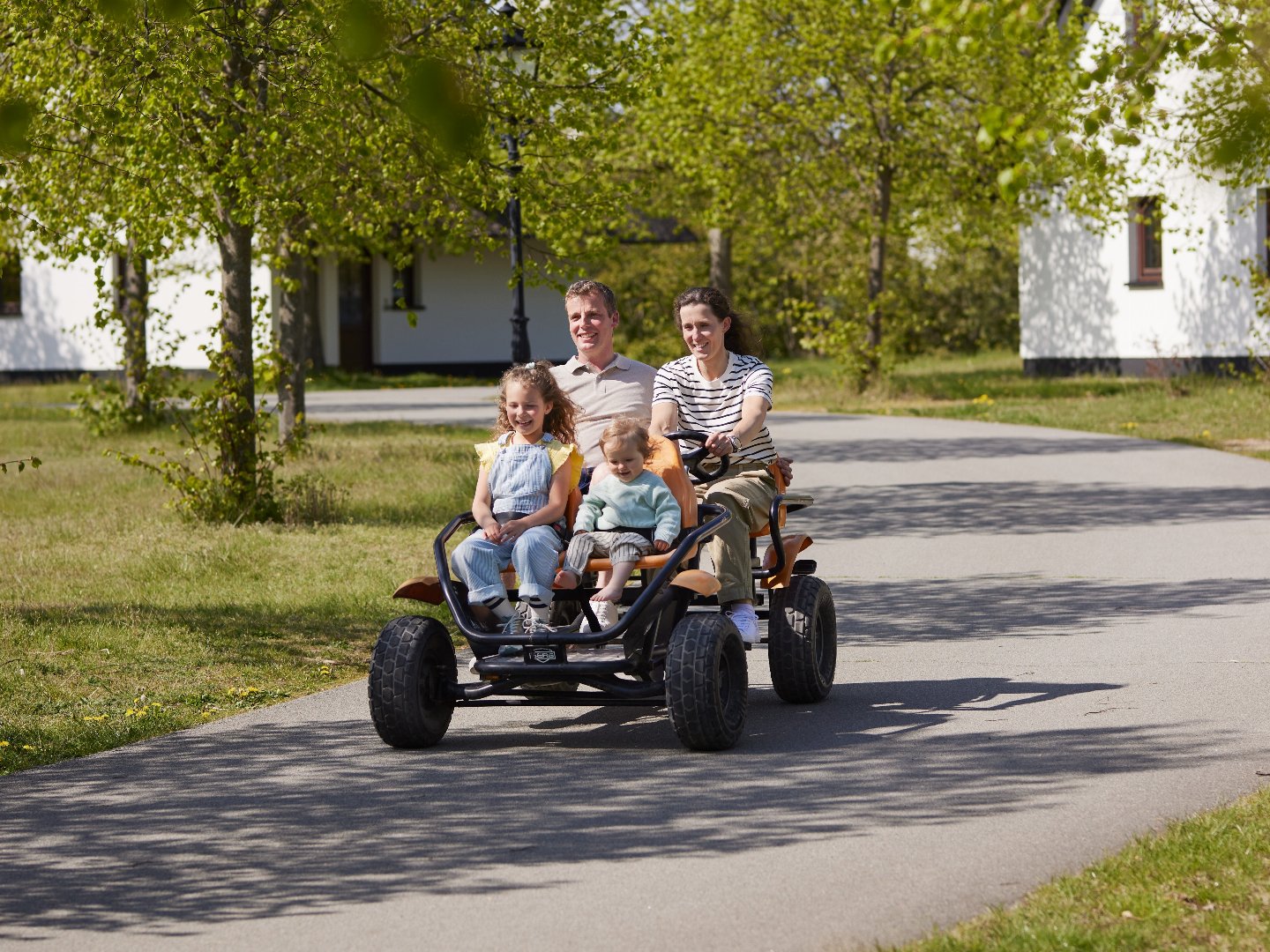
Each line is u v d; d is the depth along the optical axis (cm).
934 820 621
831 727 790
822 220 3422
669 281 5006
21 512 1656
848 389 3444
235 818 657
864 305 3538
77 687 915
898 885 545
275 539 1449
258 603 1150
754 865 573
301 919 532
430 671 777
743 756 738
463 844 612
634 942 500
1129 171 3247
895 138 3288
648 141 3353
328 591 1197
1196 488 1788
